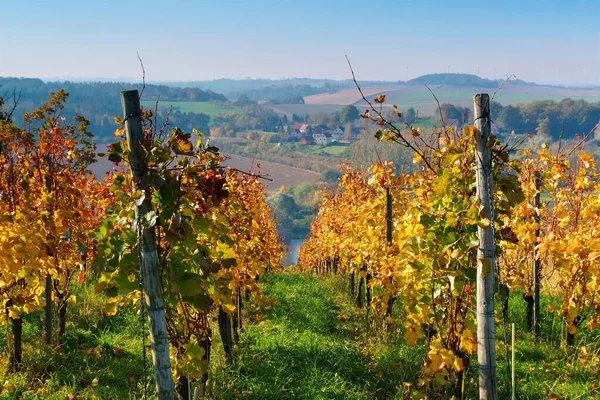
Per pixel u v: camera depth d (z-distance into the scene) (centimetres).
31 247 676
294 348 899
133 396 673
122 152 402
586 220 906
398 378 779
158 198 413
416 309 628
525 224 901
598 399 660
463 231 546
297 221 10081
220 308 772
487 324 488
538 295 922
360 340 1021
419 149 580
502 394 694
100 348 843
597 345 864
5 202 717
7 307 706
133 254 414
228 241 580
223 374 742
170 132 421
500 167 533
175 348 533
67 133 868
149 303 394
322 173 11894
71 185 877
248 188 1074
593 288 797
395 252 873
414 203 724
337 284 1875
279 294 1527
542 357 838
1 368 707
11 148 779
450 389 655
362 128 17050
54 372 732
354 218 1362
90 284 1205
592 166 872
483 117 479
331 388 721
